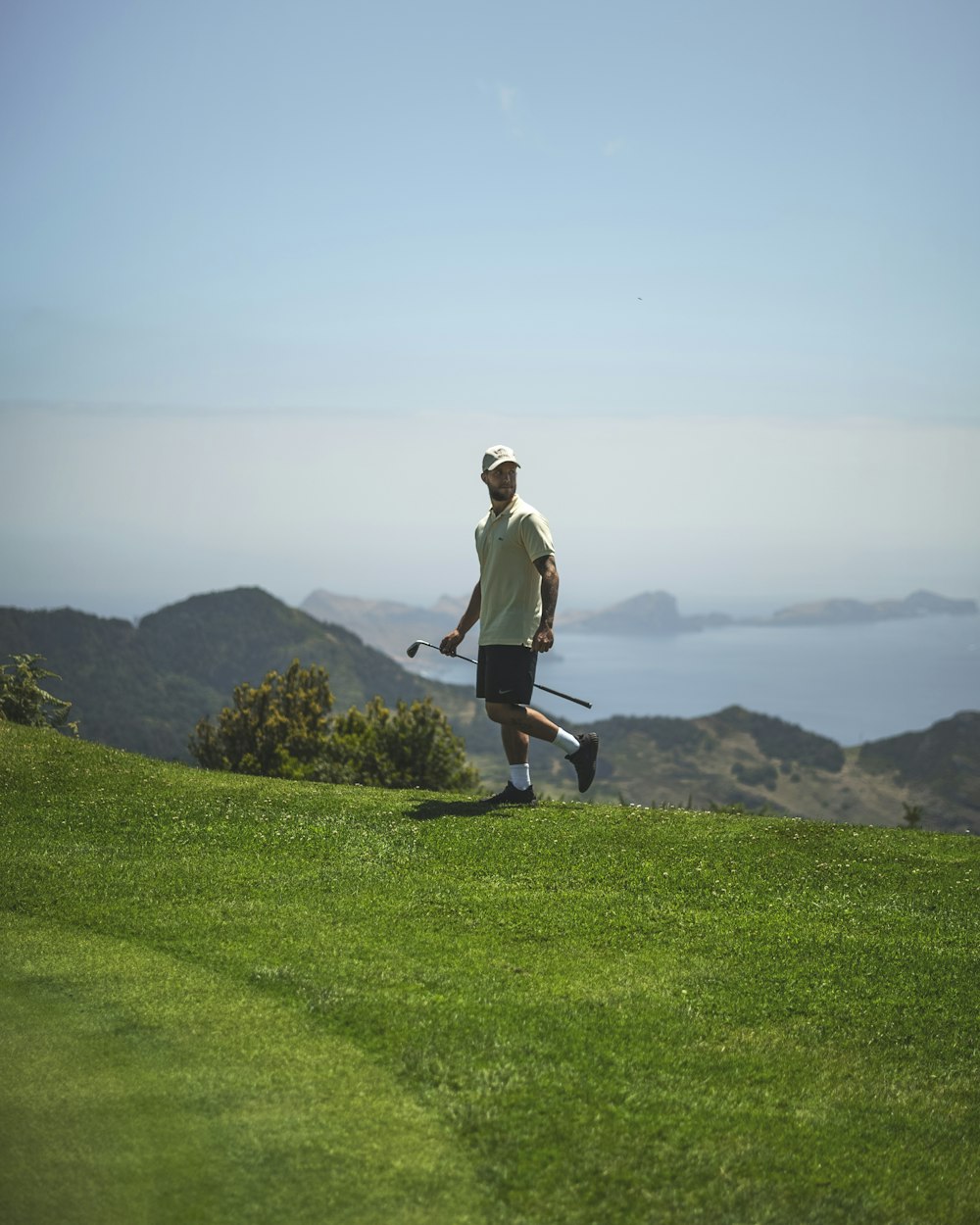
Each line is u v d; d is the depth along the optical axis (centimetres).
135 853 730
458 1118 382
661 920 632
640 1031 471
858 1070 456
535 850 766
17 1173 330
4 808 838
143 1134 356
